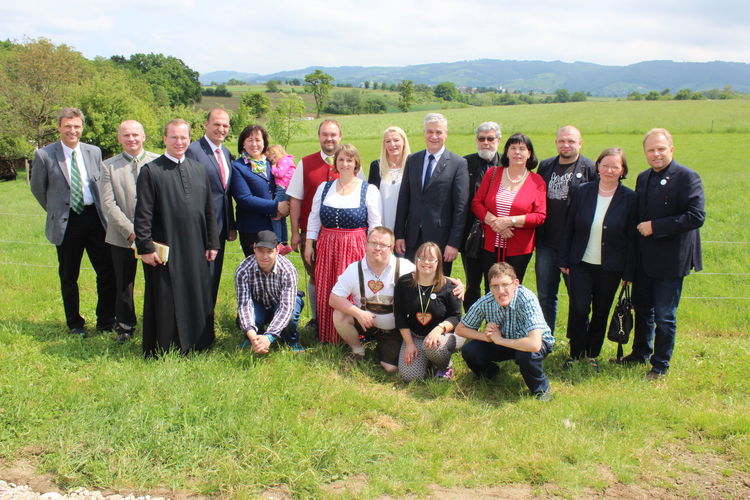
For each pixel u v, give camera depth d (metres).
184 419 3.81
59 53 31.83
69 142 5.25
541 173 5.36
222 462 3.46
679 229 4.43
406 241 5.34
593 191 4.87
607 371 4.98
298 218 5.59
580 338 5.11
